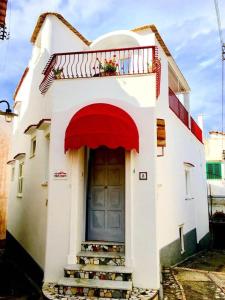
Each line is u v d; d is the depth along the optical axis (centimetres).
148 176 745
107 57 1079
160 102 1013
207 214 1791
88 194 866
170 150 1105
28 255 1052
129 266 714
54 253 758
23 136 1355
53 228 770
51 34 1119
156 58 851
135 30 1049
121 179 859
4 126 999
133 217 734
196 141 1627
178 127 1247
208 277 859
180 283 799
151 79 793
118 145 685
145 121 773
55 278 747
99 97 812
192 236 1364
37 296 775
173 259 1055
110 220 842
